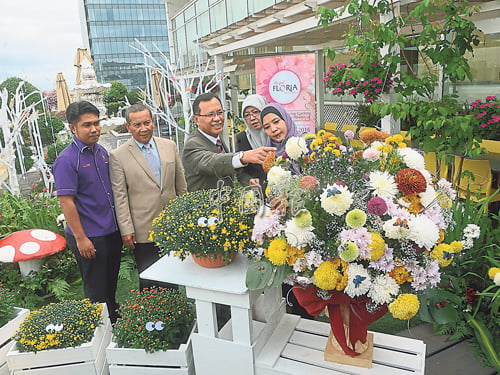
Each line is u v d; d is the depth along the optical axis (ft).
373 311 4.84
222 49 28.25
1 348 7.25
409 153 4.97
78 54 54.75
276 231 4.67
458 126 10.93
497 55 19.16
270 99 19.92
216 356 5.87
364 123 22.48
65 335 6.84
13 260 10.65
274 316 6.29
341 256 4.19
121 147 9.20
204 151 7.88
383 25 11.44
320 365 5.45
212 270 5.97
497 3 12.53
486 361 7.64
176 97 30.76
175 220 5.89
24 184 30.76
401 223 4.20
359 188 4.76
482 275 8.81
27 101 45.06
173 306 6.95
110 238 9.12
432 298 5.02
